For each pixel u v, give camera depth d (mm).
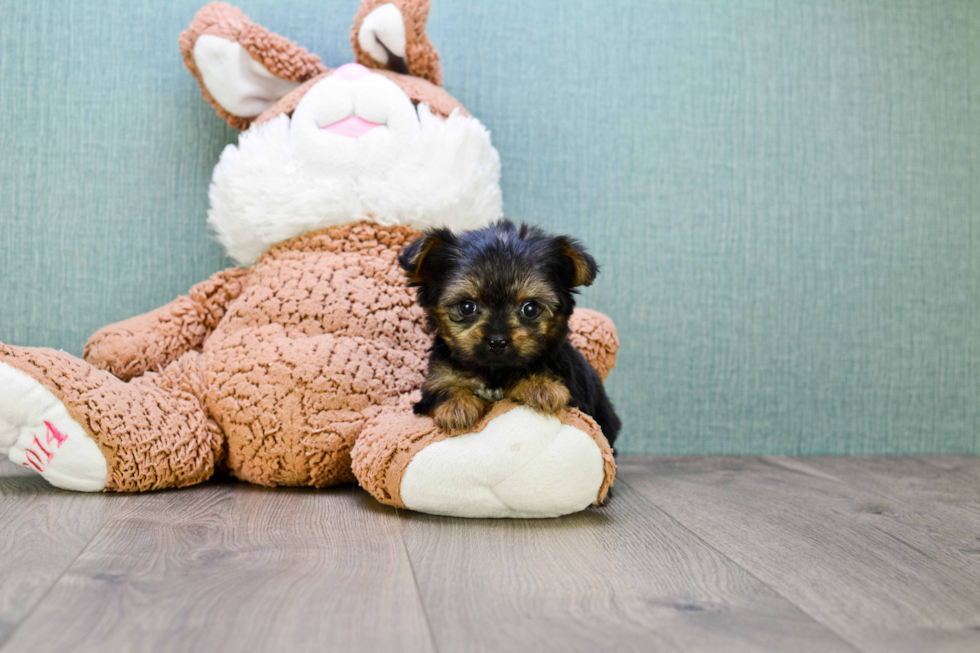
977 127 844
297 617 399
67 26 769
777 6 827
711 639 390
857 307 837
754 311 827
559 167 807
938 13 839
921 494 659
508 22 802
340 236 672
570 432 543
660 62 816
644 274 814
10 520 520
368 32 697
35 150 767
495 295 545
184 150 779
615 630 396
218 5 724
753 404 827
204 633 382
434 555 484
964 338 849
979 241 848
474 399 554
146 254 776
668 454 817
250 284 680
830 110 833
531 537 521
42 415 568
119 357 654
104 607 401
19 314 768
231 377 622
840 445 835
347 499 597
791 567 480
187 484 616
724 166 822
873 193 837
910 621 414
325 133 674
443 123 690
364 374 623
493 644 381
